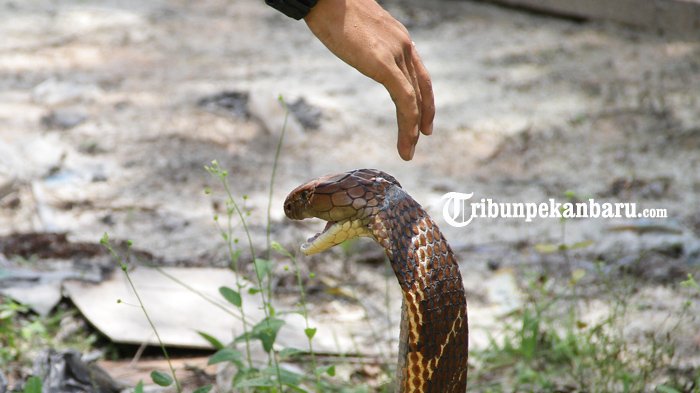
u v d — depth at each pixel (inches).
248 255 259.9
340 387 188.1
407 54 128.3
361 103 378.6
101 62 414.9
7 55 416.2
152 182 311.7
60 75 397.1
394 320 233.9
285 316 226.4
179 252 264.1
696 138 354.3
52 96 371.6
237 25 470.9
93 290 227.5
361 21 126.3
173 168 321.4
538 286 245.6
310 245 122.9
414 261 119.6
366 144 347.6
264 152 338.6
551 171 332.5
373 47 125.3
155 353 208.2
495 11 491.5
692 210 299.6
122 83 391.9
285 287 244.8
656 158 340.5
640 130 362.3
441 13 494.6
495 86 402.0
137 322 214.7
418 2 503.2
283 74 407.5
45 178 310.2
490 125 363.9
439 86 400.5
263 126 352.2
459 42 455.8
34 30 446.6
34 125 348.2
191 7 493.7
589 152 345.7
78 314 220.5
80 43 434.3
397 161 338.0
